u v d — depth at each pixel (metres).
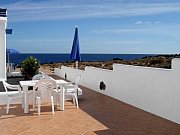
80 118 6.94
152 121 6.71
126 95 9.10
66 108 8.16
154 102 7.48
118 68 9.70
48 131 5.82
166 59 13.98
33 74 12.67
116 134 5.64
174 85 6.65
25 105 7.51
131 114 7.46
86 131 5.83
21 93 7.97
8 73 15.99
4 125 6.29
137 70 8.36
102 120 6.75
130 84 8.82
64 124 6.36
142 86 8.09
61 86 7.91
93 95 10.72
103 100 9.61
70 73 15.88
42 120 6.72
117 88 9.80
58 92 8.18
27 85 7.52
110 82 10.42
